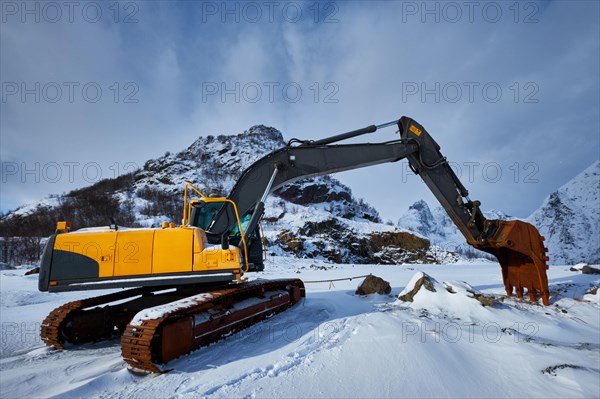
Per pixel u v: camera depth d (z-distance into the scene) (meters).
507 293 9.58
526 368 4.37
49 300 11.24
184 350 4.32
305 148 7.59
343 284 14.84
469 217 8.87
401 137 8.88
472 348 5.10
